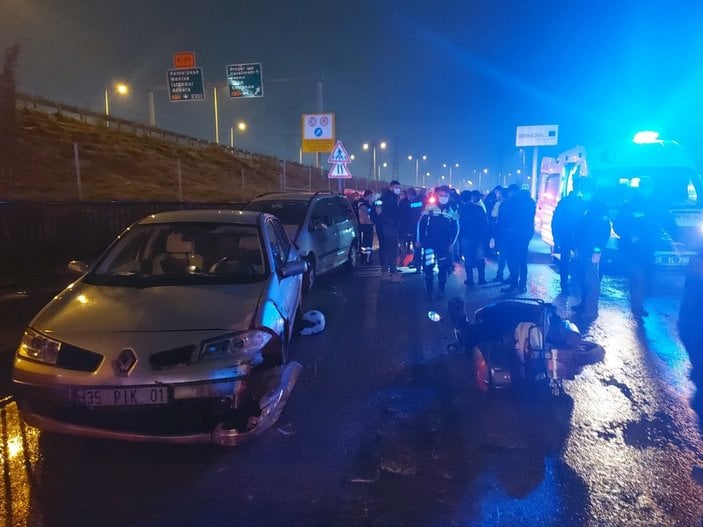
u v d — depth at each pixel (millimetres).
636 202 8148
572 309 7957
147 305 3896
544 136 39750
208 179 33625
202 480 3295
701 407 4512
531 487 3252
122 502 3057
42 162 19078
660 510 3033
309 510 2994
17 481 3258
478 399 4645
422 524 2881
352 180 51094
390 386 4941
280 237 6086
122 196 19641
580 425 4145
